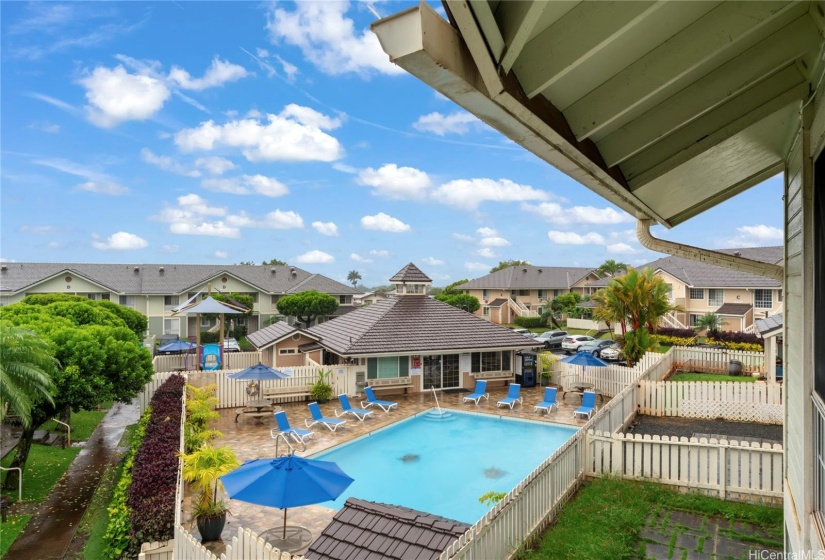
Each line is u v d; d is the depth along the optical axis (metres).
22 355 12.45
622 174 4.72
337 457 15.97
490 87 2.30
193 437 14.22
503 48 2.16
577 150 3.37
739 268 7.09
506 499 8.17
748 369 24.84
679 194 6.01
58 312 23.17
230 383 21.55
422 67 2.04
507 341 25.77
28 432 14.34
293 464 8.97
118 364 15.77
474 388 25.30
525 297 63.53
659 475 11.23
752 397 17.41
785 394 6.14
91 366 15.05
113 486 14.05
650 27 2.68
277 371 20.34
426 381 24.50
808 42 3.38
